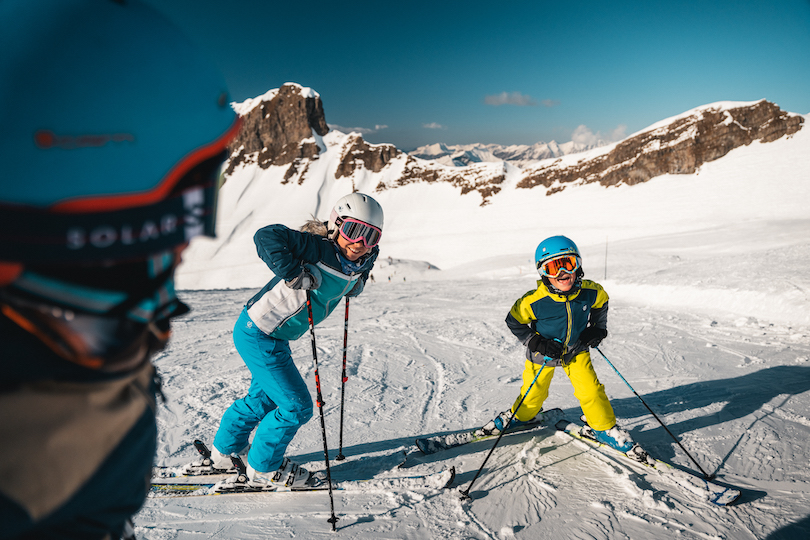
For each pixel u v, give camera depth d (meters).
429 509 2.42
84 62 0.35
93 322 0.41
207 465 2.88
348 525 2.30
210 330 8.40
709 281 9.19
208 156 0.43
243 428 2.81
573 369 2.93
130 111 0.36
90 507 0.51
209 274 75.25
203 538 2.22
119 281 0.42
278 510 2.46
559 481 2.65
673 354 5.44
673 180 82.81
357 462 3.04
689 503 2.39
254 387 2.83
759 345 5.63
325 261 2.47
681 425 3.39
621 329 6.92
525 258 46.22
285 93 136.12
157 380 0.64
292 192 118.94
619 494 2.50
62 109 0.33
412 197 109.69
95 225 0.35
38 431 0.42
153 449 0.62
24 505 0.44
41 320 0.39
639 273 12.94
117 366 0.46
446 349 6.39
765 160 77.38
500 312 9.60
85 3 0.37
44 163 0.33
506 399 4.27
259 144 133.38
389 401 4.29
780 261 10.80
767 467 2.75
